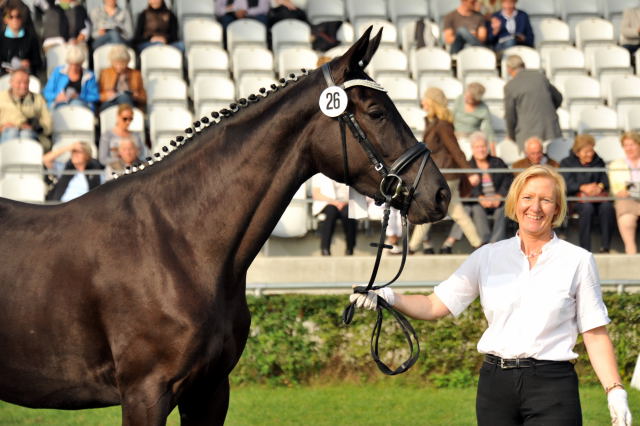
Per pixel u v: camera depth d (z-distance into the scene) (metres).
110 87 15.24
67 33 16.78
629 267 12.22
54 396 5.35
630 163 12.95
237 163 5.35
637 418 9.33
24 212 5.53
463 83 16.89
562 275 5.21
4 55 15.98
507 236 12.80
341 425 9.01
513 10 18.39
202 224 5.29
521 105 14.59
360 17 19.53
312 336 10.91
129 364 5.11
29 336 5.25
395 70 17.50
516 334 5.24
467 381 10.80
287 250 13.18
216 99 16.31
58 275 5.25
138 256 5.18
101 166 12.50
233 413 9.48
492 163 12.80
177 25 17.55
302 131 5.36
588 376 10.82
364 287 5.49
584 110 16.16
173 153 5.52
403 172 5.27
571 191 12.83
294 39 18.27
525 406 5.21
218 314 5.22
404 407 9.73
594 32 19.14
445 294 5.61
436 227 13.16
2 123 13.88
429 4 20.19
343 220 12.47
